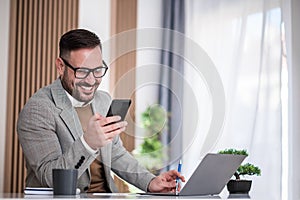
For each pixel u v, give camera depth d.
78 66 2.35
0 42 4.48
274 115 4.21
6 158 4.43
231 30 4.54
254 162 4.27
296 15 4.23
